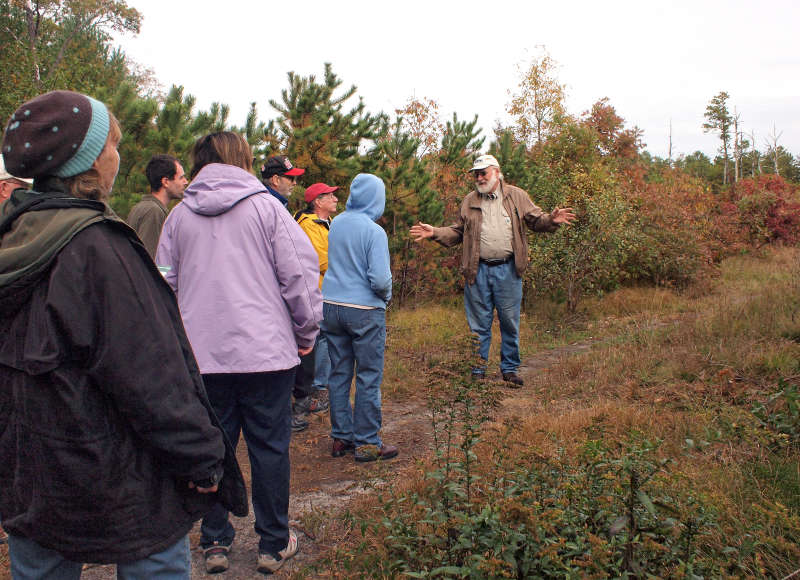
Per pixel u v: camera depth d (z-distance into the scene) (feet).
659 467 7.18
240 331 7.77
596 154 38.99
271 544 8.51
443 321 28.17
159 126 22.40
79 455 4.18
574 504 7.56
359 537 9.02
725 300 23.65
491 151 33.50
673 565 6.61
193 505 4.80
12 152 4.40
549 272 30.89
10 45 54.49
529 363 21.56
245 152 8.38
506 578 6.42
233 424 8.34
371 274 12.18
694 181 49.80
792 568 6.88
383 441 13.93
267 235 8.00
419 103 60.59
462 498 7.54
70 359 4.19
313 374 14.83
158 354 4.38
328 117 27.35
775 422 11.09
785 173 200.64
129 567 4.58
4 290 4.13
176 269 8.35
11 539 4.62
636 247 32.81
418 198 30.89
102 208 4.51
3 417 4.30
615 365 17.35
